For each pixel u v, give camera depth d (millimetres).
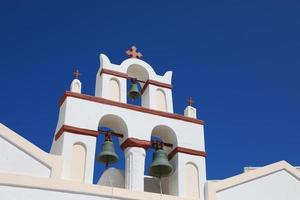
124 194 13070
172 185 14742
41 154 13078
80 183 12773
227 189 14625
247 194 14742
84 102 14453
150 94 15953
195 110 16156
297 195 15320
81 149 13758
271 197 14969
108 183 14711
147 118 15070
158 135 15758
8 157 12805
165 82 16469
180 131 15328
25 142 13094
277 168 15555
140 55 16828
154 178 15812
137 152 14328
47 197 12297
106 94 15219
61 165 13117
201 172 14867
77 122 14047
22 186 12227
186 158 14953
